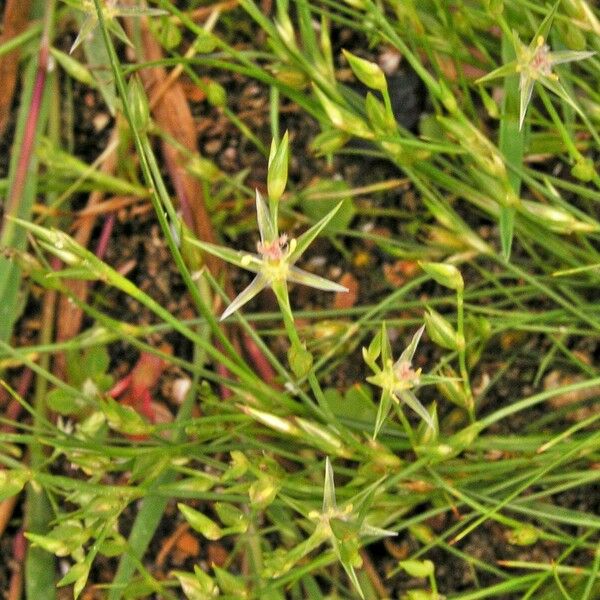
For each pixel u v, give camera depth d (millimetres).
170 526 180
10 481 147
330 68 164
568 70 173
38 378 179
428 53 165
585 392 179
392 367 144
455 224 165
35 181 182
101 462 158
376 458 154
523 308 174
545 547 176
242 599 153
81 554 155
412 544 177
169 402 182
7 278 177
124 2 182
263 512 178
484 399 180
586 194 162
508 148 161
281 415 163
